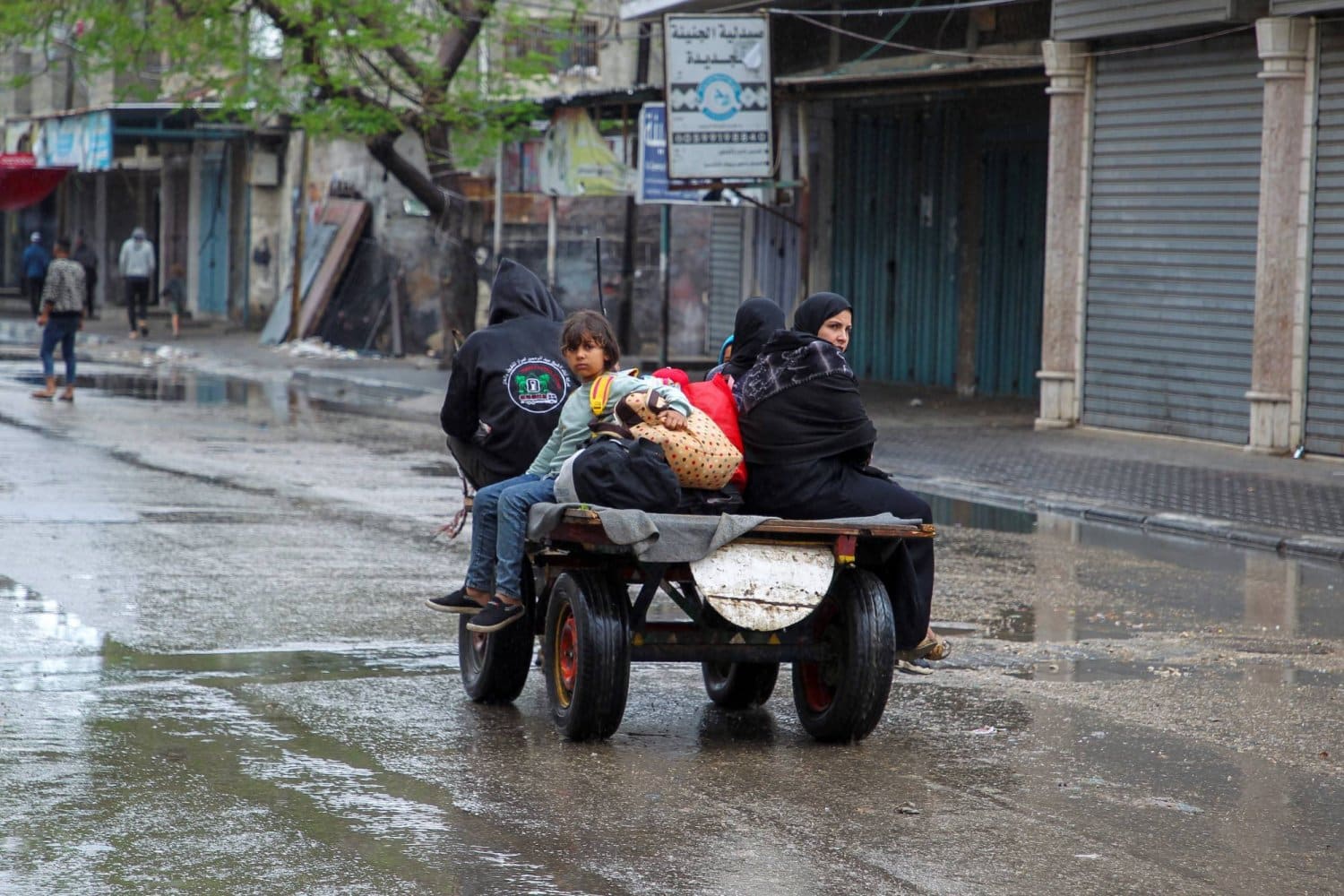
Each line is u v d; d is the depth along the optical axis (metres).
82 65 34.09
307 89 31.95
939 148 27.88
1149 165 21.03
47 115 48.91
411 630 10.18
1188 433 20.80
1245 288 19.91
